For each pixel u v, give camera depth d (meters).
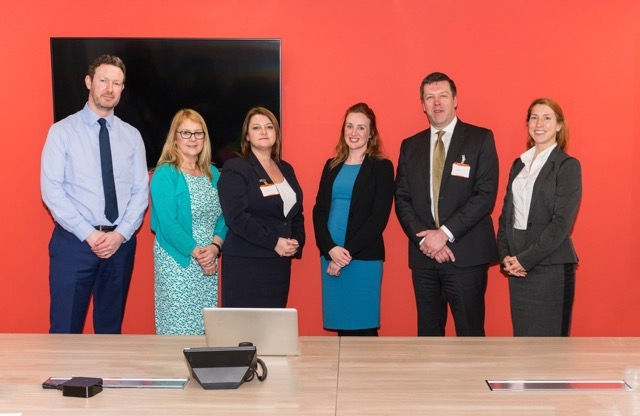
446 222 4.05
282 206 4.17
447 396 2.28
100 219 4.10
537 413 2.15
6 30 4.70
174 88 4.69
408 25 4.69
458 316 4.16
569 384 2.39
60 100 4.65
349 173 4.25
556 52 4.67
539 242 3.81
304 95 4.75
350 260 4.16
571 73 4.67
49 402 2.25
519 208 3.98
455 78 4.70
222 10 4.71
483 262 4.13
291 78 4.75
